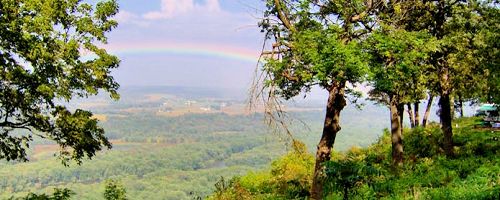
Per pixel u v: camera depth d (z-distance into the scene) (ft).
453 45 63.62
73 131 68.23
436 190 51.96
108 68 69.51
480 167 59.00
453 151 75.56
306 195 72.90
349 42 42.60
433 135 101.71
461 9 64.08
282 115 46.01
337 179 39.60
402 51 43.60
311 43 41.98
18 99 62.13
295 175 87.04
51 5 60.13
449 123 75.51
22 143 67.31
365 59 40.91
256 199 78.95
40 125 66.80
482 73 66.80
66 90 65.16
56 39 63.00
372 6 48.11
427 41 47.75
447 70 68.44
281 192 80.38
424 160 77.56
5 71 59.21
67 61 63.62
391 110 77.51
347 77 40.60
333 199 55.93
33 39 58.85
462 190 48.93
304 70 43.91
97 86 68.80
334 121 49.34
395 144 77.10
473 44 63.93
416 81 62.69
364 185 57.00
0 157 65.05
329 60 39.01
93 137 71.87
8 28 56.59
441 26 65.98
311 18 49.57
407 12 59.88
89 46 65.62
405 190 56.49
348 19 45.98
